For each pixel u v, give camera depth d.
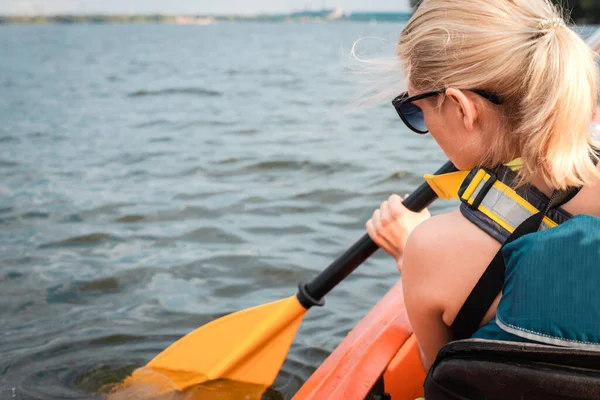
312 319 2.62
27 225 3.95
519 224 0.84
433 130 0.90
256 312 1.90
